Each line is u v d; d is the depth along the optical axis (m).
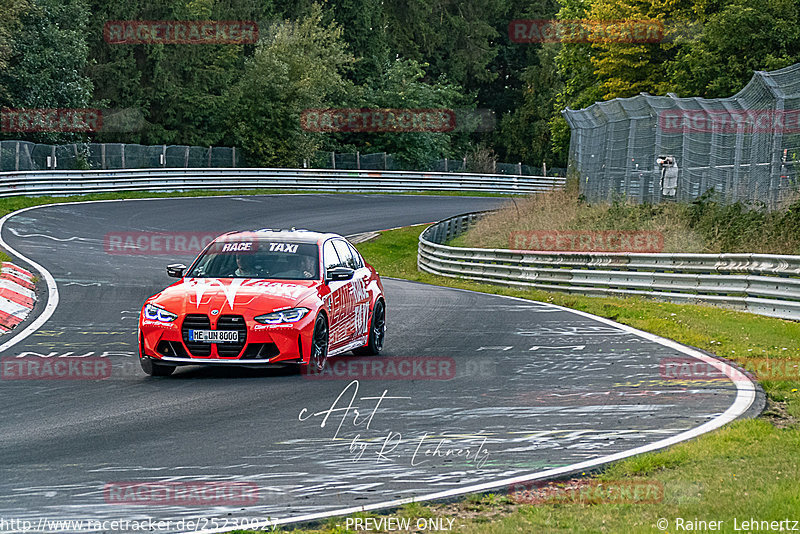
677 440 26.84
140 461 24.55
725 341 46.31
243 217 141.75
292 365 36.81
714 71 130.25
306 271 40.38
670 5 144.62
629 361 41.41
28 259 82.38
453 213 171.12
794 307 54.12
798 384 35.47
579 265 77.88
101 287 68.69
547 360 41.94
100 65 192.62
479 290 81.38
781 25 122.75
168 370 37.66
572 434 27.89
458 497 21.42
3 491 21.86
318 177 195.75
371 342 43.78
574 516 19.59
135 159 171.00
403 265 121.31
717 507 19.78
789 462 23.64
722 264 62.75
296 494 21.77
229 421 29.28
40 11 167.88
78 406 31.42
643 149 100.62
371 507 20.61
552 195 127.94
